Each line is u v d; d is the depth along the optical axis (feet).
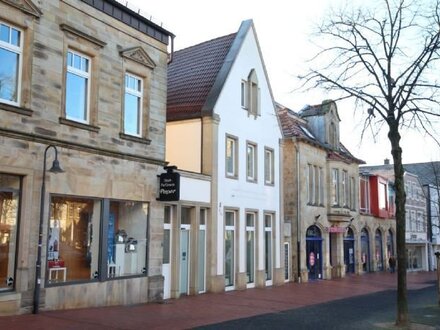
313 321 48.47
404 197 48.75
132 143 53.98
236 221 76.69
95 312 45.09
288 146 100.07
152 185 56.54
